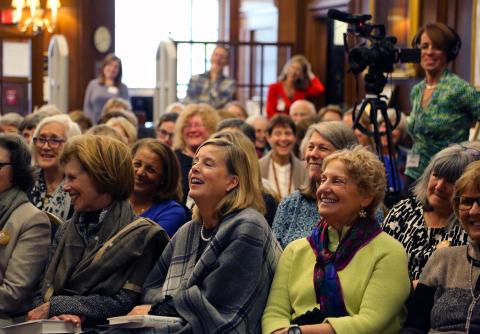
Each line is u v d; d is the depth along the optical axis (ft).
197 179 15.19
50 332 14.93
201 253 15.34
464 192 13.88
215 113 25.55
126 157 16.25
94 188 16.06
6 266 16.56
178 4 58.54
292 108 35.27
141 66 58.85
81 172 16.05
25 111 49.29
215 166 15.17
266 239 15.02
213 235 15.15
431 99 23.47
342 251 14.44
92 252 15.94
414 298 14.38
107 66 43.68
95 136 16.31
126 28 58.59
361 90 41.65
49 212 19.08
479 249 14.03
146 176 18.48
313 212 18.22
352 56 21.54
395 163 21.31
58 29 51.01
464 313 13.78
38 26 48.85
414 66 35.14
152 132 33.96
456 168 15.87
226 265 14.67
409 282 14.44
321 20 48.21
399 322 14.53
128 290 15.78
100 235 16.02
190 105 25.52
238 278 14.70
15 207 16.78
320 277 14.43
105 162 16.05
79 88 51.37
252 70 50.90
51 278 16.14
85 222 16.33
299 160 24.77
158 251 16.11
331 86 47.93
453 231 16.08
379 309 14.06
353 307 14.24
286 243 18.11
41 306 15.60
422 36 23.49
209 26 58.44
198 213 15.72
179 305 14.75
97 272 15.72
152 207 18.66
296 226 18.24
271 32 50.26
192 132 25.12
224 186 15.19
